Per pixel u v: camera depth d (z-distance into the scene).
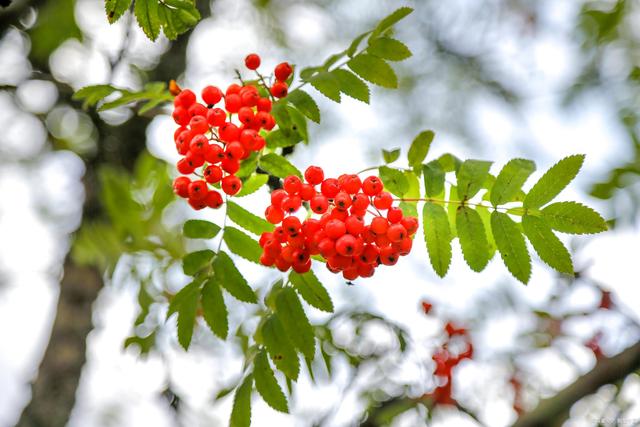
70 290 5.25
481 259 2.59
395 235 2.48
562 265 2.53
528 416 4.25
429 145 2.81
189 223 2.78
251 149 2.73
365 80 2.79
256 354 2.73
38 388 4.92
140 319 4.27
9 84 4.57
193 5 2.60
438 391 4.55
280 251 2.65
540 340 4.97
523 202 2.59
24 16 5.32
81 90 3.09
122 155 5.52
